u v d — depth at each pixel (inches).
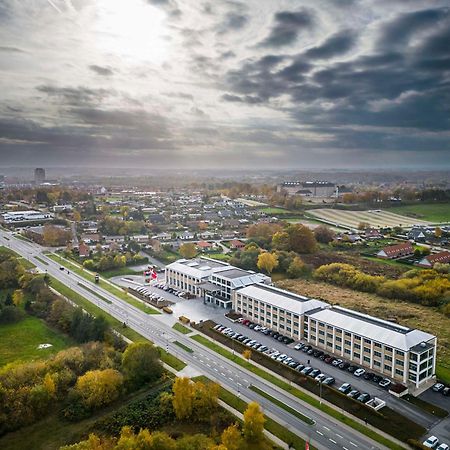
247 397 5152.6
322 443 4320.9
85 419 4832.7
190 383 4955.7
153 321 7657.5
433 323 7445.9
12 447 4397.1
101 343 6348.4
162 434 4084.6
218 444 4212.6
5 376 5172.2
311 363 6028.5
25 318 7854.3
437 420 4685.0
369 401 5000.0
